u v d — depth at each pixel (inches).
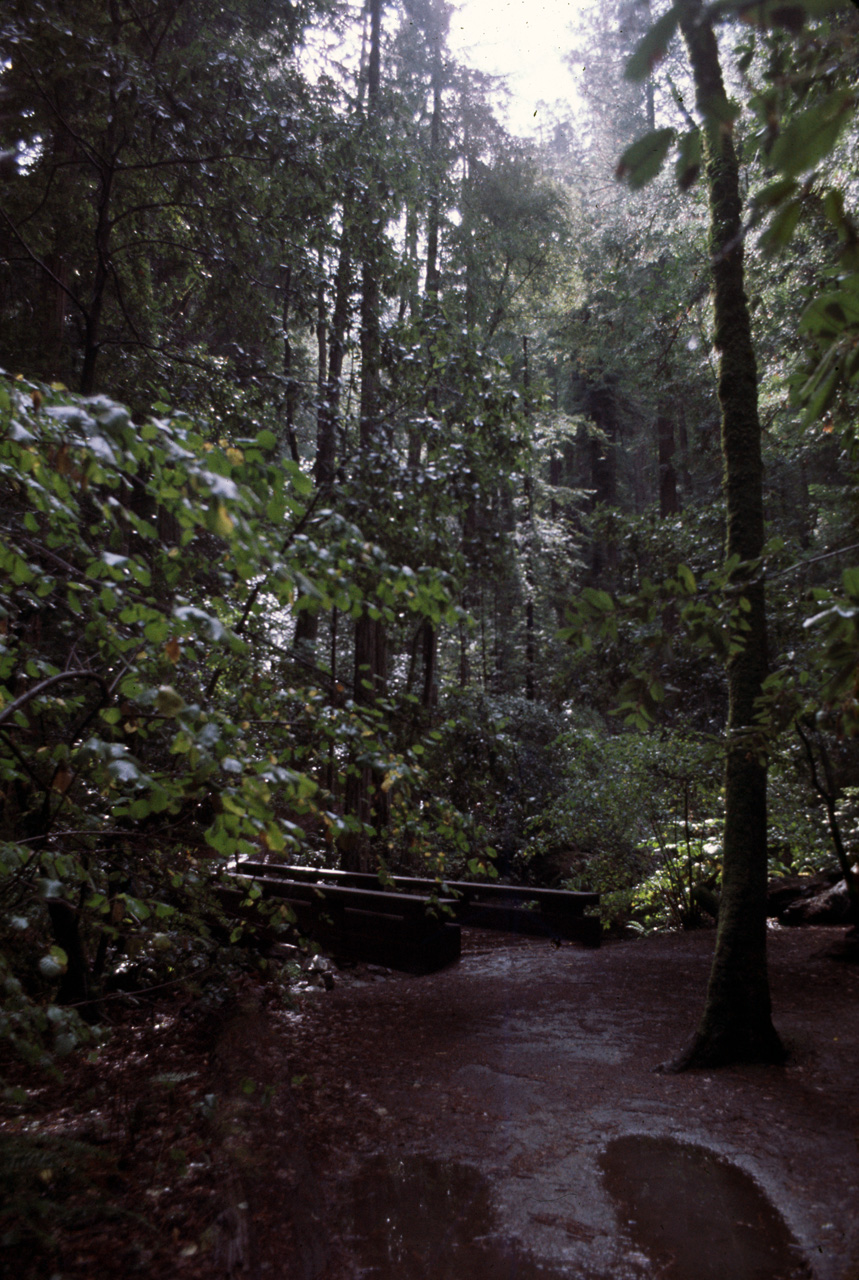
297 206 304.7
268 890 275.7
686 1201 115.9
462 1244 105.1
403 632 326.6
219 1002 193.5
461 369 281.9
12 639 125.8
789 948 273.3
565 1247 104.9
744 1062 171.9
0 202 274.4
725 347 196.1
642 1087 161.8
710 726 378.3
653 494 1293.1
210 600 156.5
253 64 291.9
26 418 94.2
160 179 307.1
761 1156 129.0
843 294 50.6
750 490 189.6
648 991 237.1
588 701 371.9
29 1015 85.8
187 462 78.4
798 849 355.9
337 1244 104.1
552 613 799.1
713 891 341.7
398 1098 155.5
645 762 341.7
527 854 399.5
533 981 253.1
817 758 296.0
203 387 284.8
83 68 249.4
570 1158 130.6
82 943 164.9
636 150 40.6
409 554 231.0
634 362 530.3
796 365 76.4
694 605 99.5
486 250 629.9
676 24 33.6
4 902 124.0
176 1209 105.9
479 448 267.3
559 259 668.7
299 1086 158.7
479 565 293.1
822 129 36.4
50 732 153.9
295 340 341.1
